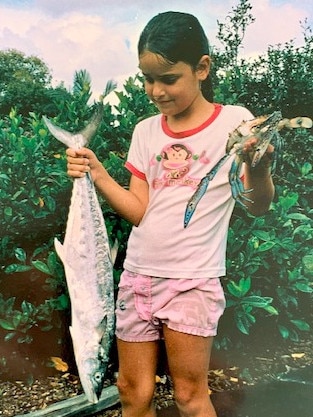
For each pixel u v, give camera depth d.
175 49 0.78
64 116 1.09
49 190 1.06
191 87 0.80
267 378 1.09
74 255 0.79
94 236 0.80
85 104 1.09
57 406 0.98
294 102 1.15
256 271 1.11
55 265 1.03
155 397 1.04
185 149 0.82
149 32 0.79
